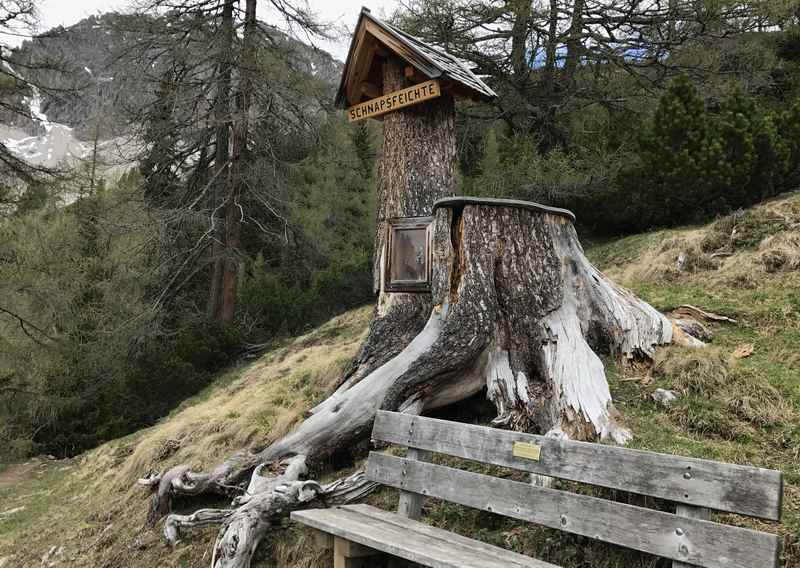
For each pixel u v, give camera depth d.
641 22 14.70
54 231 18.47
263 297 16.03
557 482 4.08
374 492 4.60
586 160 12.88
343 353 7.99
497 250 5.30
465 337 5.08
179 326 16.12
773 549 2.52
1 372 16.53
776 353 5.48
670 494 2.91
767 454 4.19
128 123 16.80
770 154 10.34
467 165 15.61
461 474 3.73
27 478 10.83
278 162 17.22
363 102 6.70
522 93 15.75
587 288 5.67
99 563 5.41
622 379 5.50
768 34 15.46
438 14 14.55
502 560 3.04
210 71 16.44
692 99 10.90
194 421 7.58
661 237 10.22
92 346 15.14
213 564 4.18
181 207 16.98
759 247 7.71
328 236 18.91
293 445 4.99
